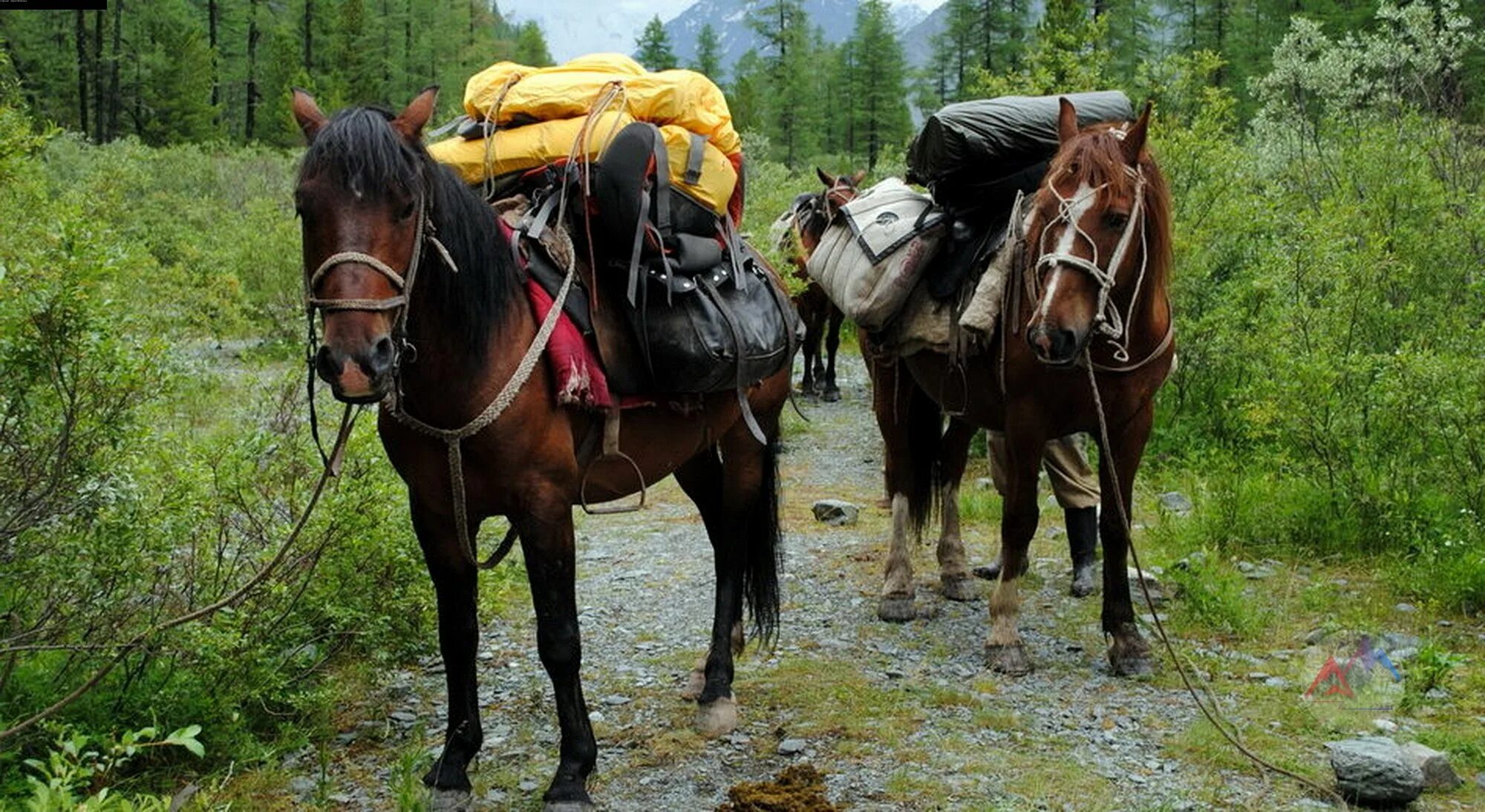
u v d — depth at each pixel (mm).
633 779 4109
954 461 6234
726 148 4426
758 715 4672
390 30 62031
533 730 4539
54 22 50781
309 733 4316
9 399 3820
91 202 13859
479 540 6363
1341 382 7121
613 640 5648
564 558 3611
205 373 8008
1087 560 6188
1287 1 40938
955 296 5434
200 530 4625
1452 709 4617
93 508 3953
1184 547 6867
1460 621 5660
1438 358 6559
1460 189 9016
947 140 5305
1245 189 9750
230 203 24172
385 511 4766
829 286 6094
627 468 4172
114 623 4078
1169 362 5000
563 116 4066
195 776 3975
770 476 4949
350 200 2936
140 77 52062
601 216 3846
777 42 66250
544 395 3535
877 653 5402
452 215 3275
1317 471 7121
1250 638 5461
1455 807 3832
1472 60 17594
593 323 3756
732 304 4293
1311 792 3936
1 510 3793
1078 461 6117
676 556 7195
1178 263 8969
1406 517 6633
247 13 60469
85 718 3941
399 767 3924
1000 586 5211
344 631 4766
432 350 3293
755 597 4961
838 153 63312
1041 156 5391
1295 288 8055
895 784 4016
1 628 4016
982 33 57469
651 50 70812
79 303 3645
